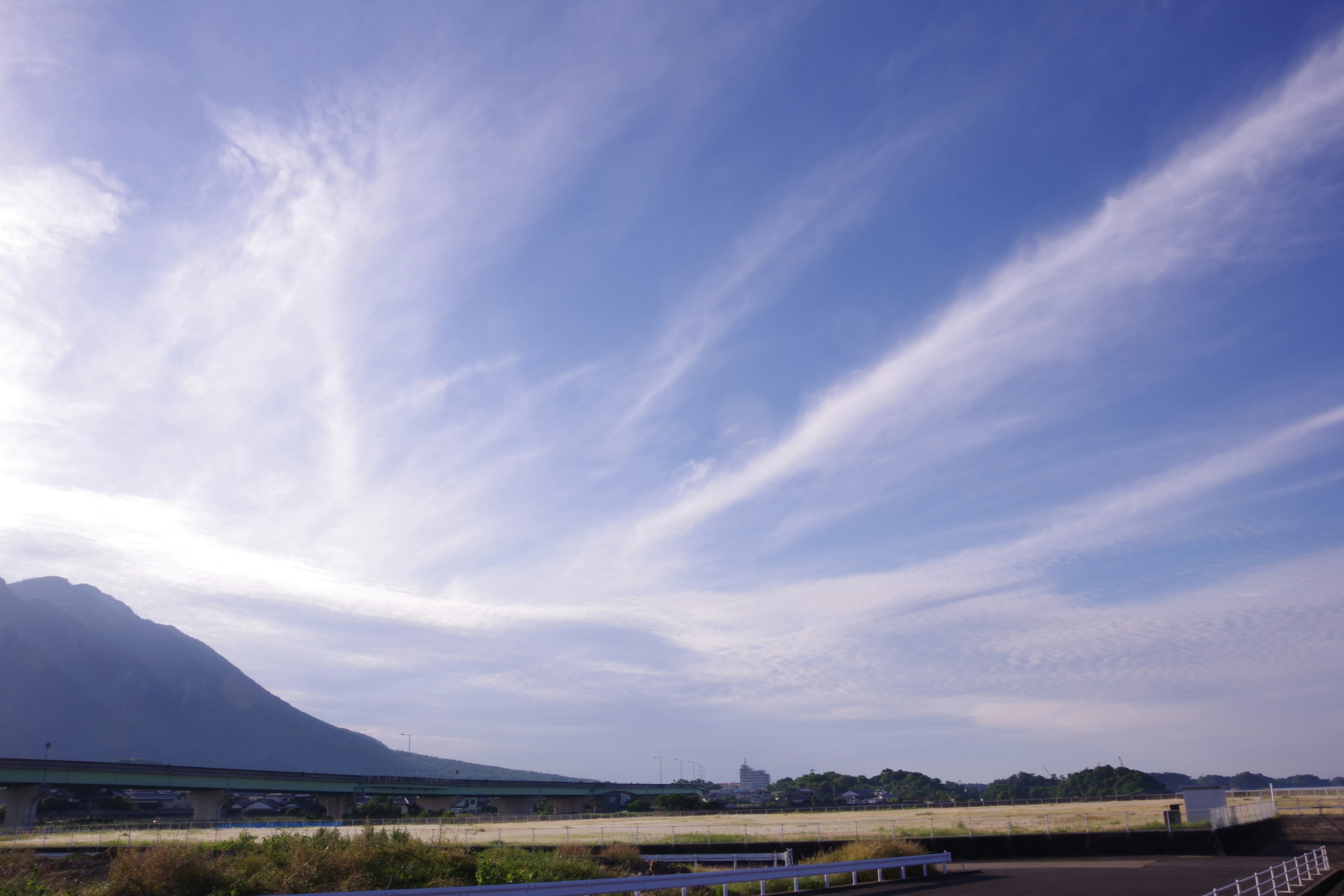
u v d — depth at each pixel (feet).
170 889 74.90
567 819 385.29
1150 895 80.89
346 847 90.84
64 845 162.91
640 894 88.02
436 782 499.10
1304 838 164.35
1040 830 165.17
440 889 59.93
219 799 392.06
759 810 433.89
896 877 110.73
